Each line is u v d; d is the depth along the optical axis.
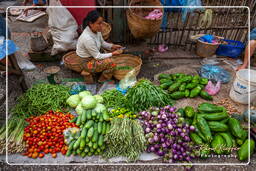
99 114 2.42
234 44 4.23
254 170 2.13
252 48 3.12
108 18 4.23
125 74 3.23
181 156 2.13
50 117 2.50
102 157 2.20
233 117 2.64
